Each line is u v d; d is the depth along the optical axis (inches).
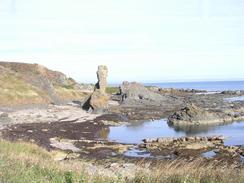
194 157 1371.8
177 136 1984.5
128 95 3976.4
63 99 3811.5
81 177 507.5
